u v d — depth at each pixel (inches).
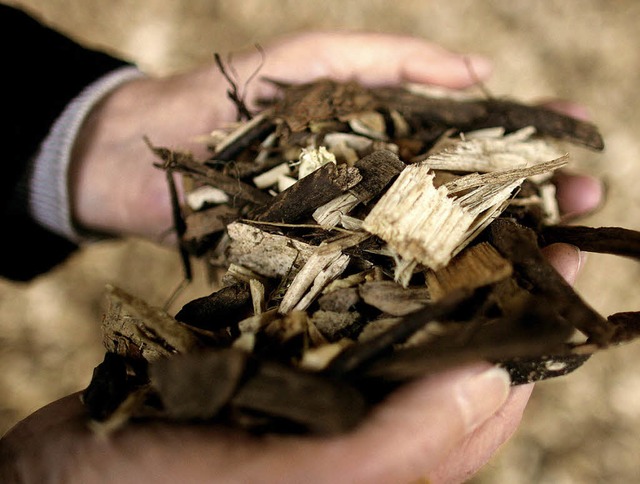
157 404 8.4
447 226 8.6
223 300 8.9
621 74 16.7
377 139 10.0
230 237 9.1
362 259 8.9
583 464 14.5
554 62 16.8
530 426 14.7
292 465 7.7
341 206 8.9
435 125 10.4
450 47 17.0
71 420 8.8
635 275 15.2
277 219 9.0
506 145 9.9
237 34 17.1
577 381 15.0
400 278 8.5
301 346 8.3
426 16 17.2
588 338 8.2
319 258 8.7
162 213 12.6
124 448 8.2
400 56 12.4
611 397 14.9
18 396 14.7
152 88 12.8
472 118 10.4
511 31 17.0
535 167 8.7
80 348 15.2
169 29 17.0
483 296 8.1
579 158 15.7
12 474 8.6
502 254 8.4
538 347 7.4
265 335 8.4
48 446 8.6
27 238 12.8
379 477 7.8
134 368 8.7
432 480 8.9
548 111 10.5
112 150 12.5
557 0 17.1
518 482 14.4
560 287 8.2
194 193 9.9
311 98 10.2
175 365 7.5
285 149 9.8
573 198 11.3
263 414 7.7
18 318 15.1
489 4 17.1
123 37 16.8
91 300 15.5
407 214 8.5
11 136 12.0
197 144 12.0
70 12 16.6
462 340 7.5
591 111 16.5
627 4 17.0
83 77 12.7
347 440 7.8
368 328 8.4
